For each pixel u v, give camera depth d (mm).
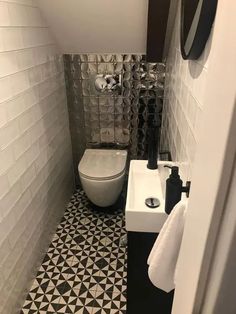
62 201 2273
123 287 1681
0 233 1271
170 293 1270
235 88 338
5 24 1254
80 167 2125
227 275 410
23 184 1497
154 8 1510
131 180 1366
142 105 2277
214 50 443
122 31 1819
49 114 1882
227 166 373
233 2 353
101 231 2133
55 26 1794
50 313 1529
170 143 1619
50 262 1856
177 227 773
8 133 1311
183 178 1115
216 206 403
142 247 1187
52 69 1910
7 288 1372
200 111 838
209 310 460
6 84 1278
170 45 1776
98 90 2240
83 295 1634
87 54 2104
